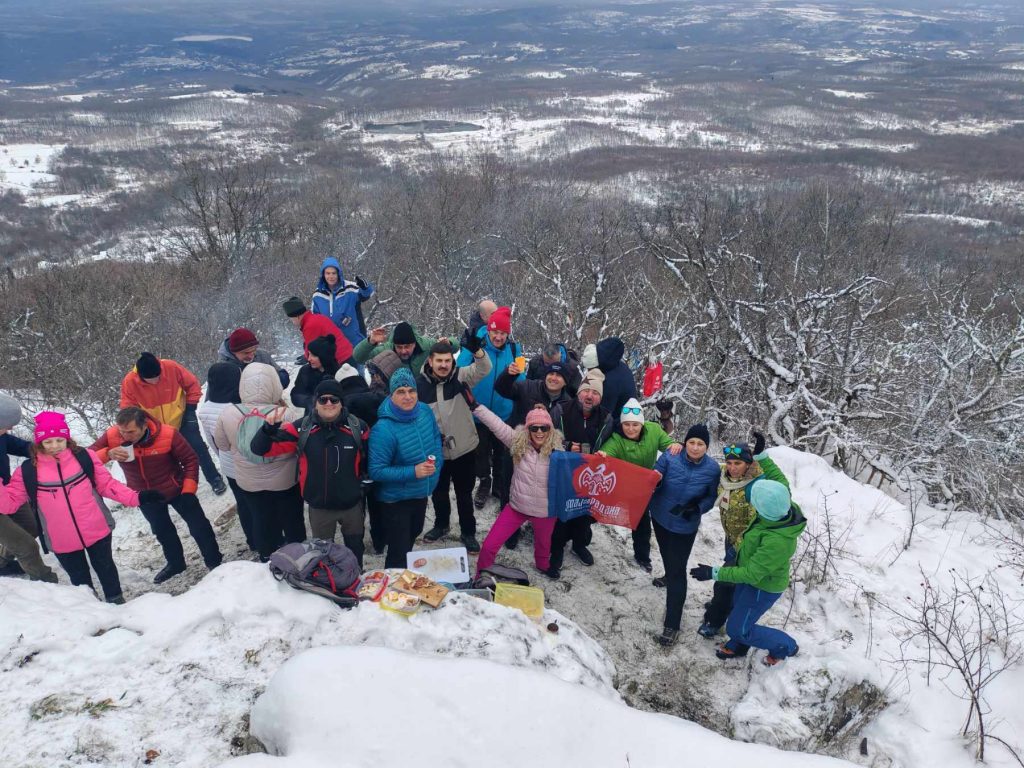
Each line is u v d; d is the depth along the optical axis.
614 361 5.39
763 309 9.17
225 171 30.25
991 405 8.68
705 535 5.88
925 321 11.00
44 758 2.99
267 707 3.09
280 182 43.91
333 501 4.30
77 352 14.83
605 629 4.73
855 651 4.33
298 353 17.42
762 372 9.84
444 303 16.23
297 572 3.88
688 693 4.25
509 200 30.41
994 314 11.98
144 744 3.09
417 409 4.45
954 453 8.89
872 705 3.98
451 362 4.83
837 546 5.50
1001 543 6.19
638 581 5.23
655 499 4.59
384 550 5.22
